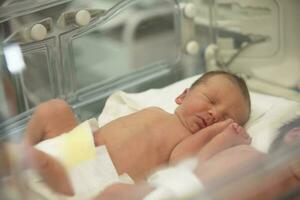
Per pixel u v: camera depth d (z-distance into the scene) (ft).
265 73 4.66
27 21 3.99
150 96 4.56
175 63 5.32
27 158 2.60
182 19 5.26
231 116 3.95
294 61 4.41
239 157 2.79
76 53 4.59
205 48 5.34
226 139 3.43
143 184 2.93
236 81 4.09
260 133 3.54
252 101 4.25
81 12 4.42
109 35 5.05
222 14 5.10
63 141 3.38
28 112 3.62
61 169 2.96
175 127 3.86
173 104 4.43
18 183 2.39
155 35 5.41
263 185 2.44
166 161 3.61
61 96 4.41
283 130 3.29
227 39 5.14
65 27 4.34
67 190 2.96
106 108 4.47
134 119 3.87
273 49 4.59
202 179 2.48
